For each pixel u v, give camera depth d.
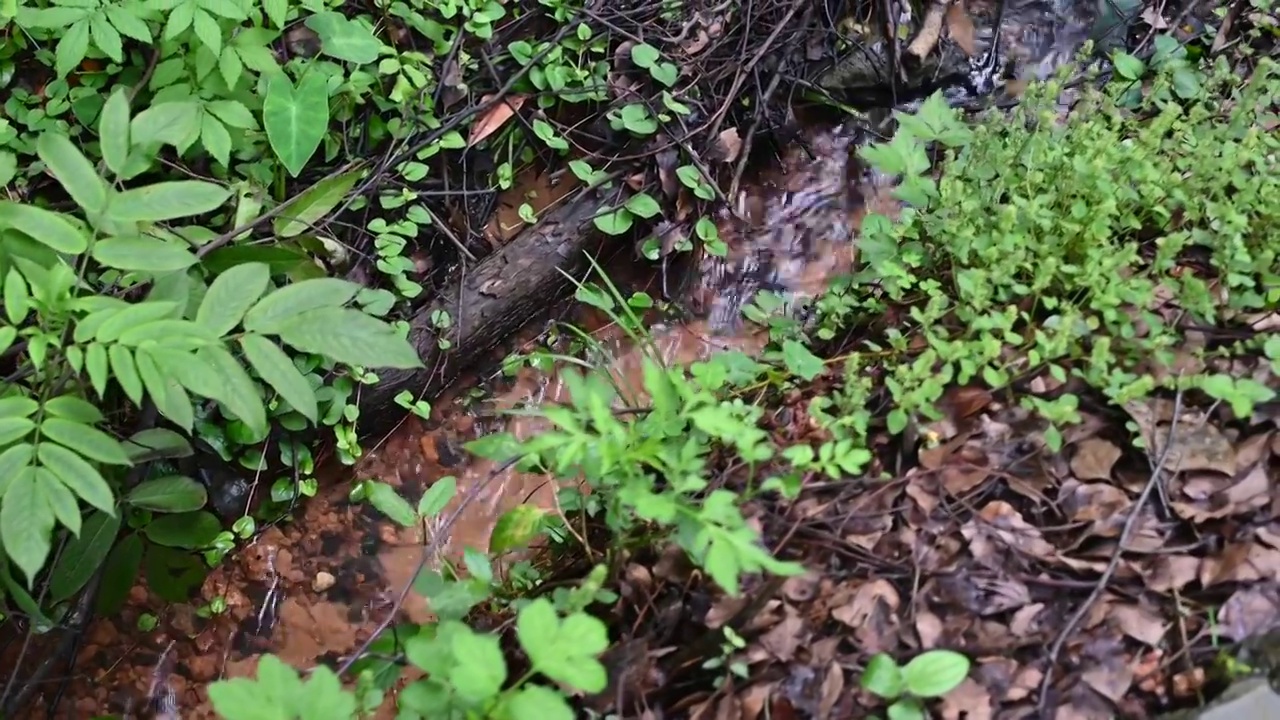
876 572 1.77
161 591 2.06
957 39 2.38
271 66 2.08
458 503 2.19
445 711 1.60
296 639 2.11
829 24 2.34
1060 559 1.75
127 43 2.13
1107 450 1.80
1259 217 1.92
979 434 1.84
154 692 2.08
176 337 1.75
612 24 2.28
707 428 1.71
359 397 2.16
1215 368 1.84
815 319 2.14
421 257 2.25
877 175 2.35
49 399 1.80
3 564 1.87
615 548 1.79
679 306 2.29
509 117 2.26
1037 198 1.91
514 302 2.23
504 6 2.30
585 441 1.69
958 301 1.95
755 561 1.62
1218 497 1.76
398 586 2.14
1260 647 1.68
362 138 2.22
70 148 1.80
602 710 1.72
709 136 2.26
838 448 1.72
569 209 2.24
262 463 2.11
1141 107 2.13
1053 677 1.70
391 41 2.25
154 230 2.02
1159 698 1.69
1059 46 2.38
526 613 1.56
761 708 1.70
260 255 2.04
